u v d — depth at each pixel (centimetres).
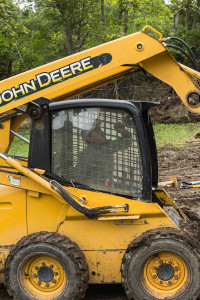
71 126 481
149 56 470
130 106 470
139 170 474
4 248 489
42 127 479
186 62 3397
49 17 2842
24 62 2430
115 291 515
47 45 3158
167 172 1180
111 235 473
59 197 464
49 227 484
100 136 479
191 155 1386
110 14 3325
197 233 533
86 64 473
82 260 459
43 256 468
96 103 474
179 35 3469
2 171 483
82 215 475
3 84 477
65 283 460
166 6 3706
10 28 1312
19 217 489
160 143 1642
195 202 873
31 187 478
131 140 473
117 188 477
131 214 467
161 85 3128
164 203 584
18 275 465
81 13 2803
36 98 477
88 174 480
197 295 448
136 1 3034
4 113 501
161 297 450
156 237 446
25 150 1345
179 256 448
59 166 483
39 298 465
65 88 491
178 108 2367
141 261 448
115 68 478
